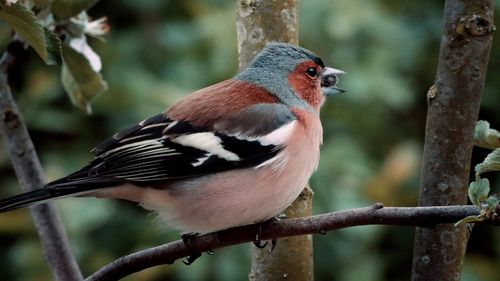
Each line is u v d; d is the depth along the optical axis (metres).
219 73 12.68
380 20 12.95
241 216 6.43
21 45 7.09
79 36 7.10
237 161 6.51
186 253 6.28
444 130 5.52
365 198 12.38
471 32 5.39
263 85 7.18
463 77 5.45
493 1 5.44
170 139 6.64
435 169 5.57
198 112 6.86
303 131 6.91
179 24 13.40
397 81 12.95
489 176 13.48
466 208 5.02
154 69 13.10
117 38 13.27
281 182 6.53
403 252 13.15
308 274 6.55
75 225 11.90
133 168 6.50
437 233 5.57
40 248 12.42
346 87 12.70
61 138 13.35
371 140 13.21
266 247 6.56
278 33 6.86
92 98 7.48
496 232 13.38
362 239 12.34
